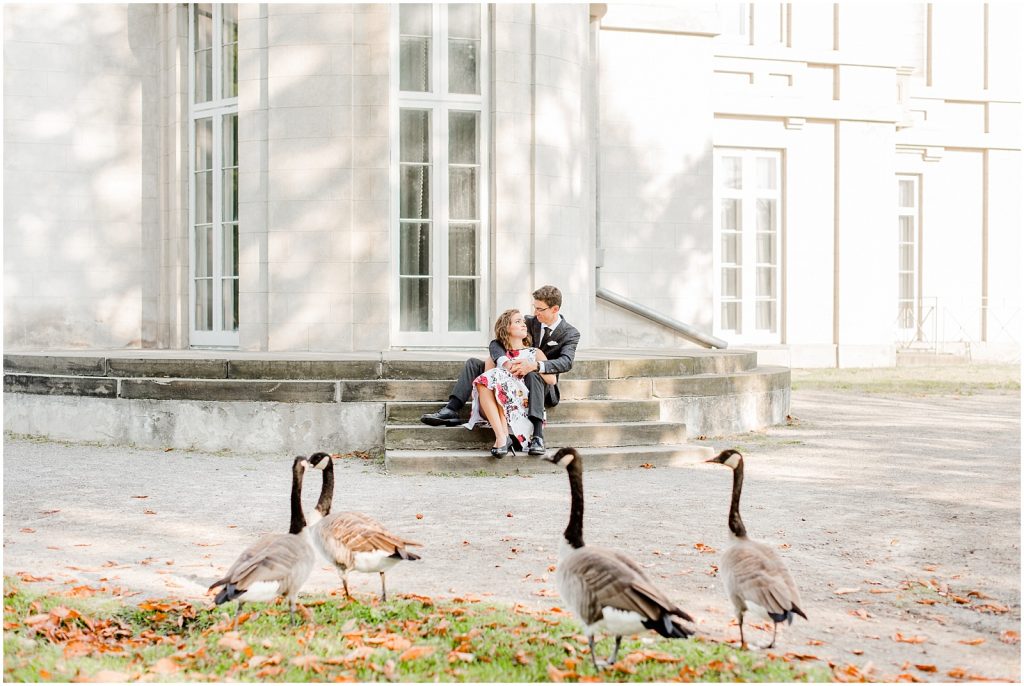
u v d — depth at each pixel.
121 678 4.25
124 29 14.10
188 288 13.69
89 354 11.39
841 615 5.17
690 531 6.86
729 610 5.23
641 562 6.05
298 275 11.82
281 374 10.13
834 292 21.97
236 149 13.05
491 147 12.36
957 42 24.34
